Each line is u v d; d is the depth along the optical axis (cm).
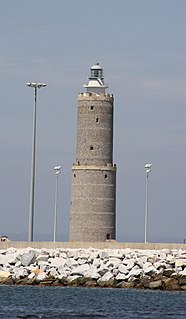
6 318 16050
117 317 16425
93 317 16350
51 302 18338
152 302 18488
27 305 17900
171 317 16612
